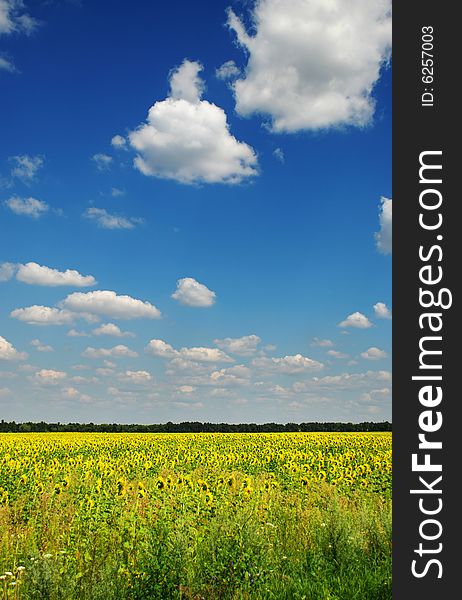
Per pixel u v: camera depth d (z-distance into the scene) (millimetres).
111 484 15453
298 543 9977
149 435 58281
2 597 7609
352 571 8555
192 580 7988
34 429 77625
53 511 12742
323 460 24922
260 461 24781
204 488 12680
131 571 8148
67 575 7742
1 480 17359
